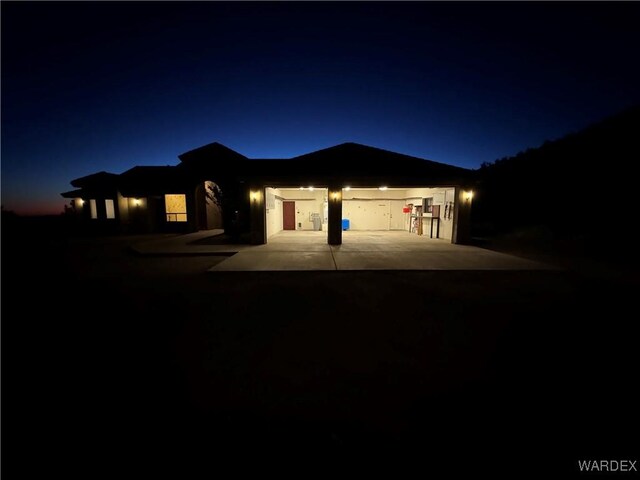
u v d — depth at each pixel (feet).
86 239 52.39
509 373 10.25
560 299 18.44
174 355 11.69
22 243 47.34
